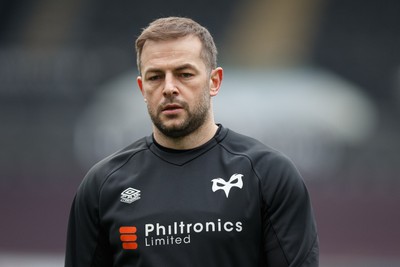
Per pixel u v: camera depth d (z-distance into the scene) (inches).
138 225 395.2
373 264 1897.1
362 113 2539.4
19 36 2935.5
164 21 406.9
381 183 2315.5
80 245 419.5
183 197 396.5
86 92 2677.2
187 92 397.1
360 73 2726.4
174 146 409.4
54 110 2635.3
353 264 1863.9
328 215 2180.1
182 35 398.9
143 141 424.8
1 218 2161.7
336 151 2390.5
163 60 395.9
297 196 397.1
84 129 2504.9
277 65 2768.2
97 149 2458.2
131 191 403.9
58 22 2974.9
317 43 2876.5
